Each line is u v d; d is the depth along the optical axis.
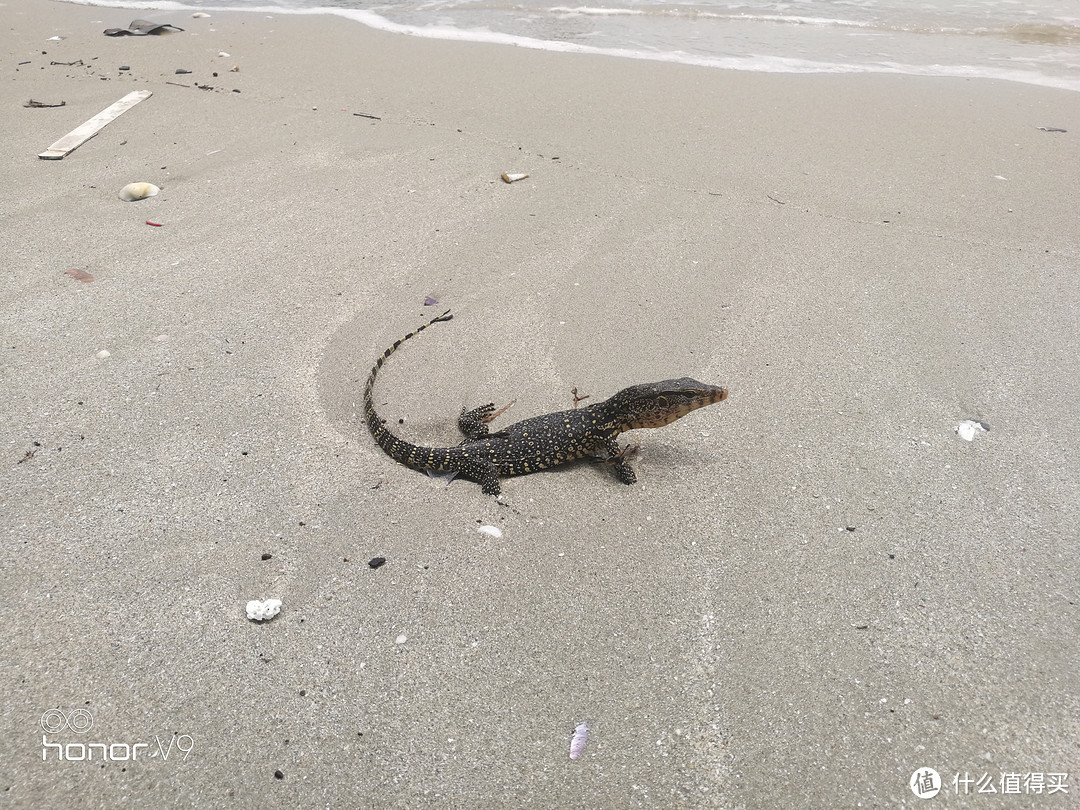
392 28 1.60
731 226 0.89
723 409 0.64
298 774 0.40
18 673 0.44
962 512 0.55
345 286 0.78
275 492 0.55
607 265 0.82
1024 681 0.44
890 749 0.41
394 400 0.65
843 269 0.81
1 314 0.72
